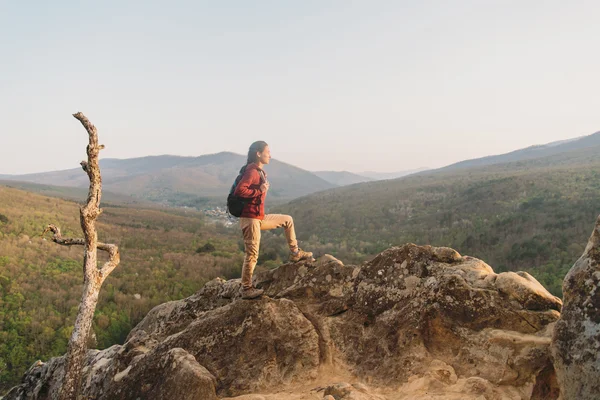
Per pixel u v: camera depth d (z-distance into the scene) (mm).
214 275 74500
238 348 6398
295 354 6352
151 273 71000
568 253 58438
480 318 5895
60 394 5664
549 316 5660
